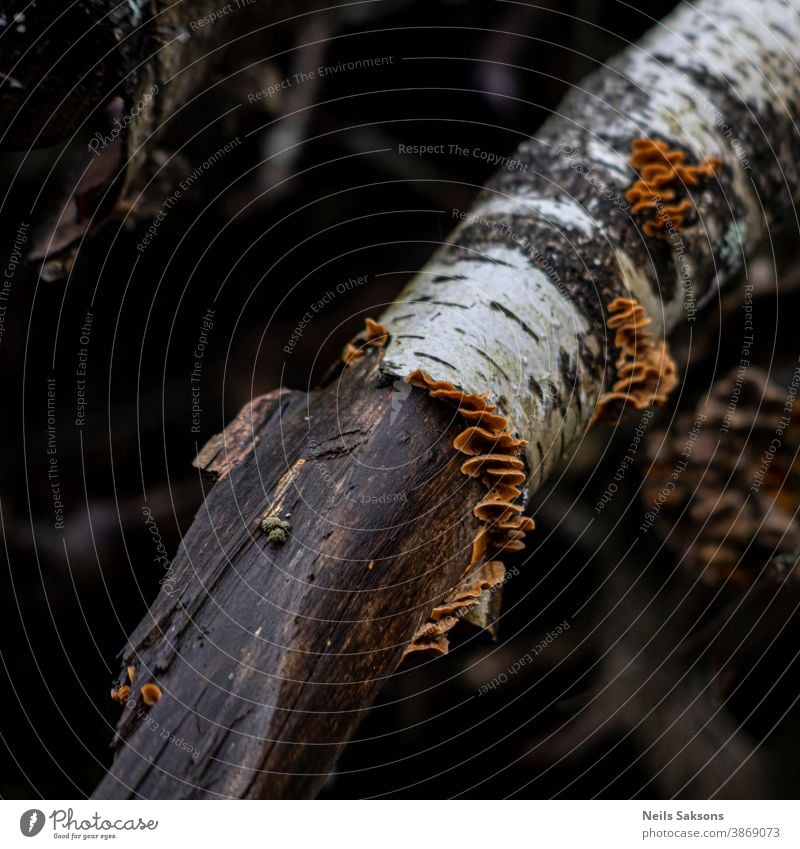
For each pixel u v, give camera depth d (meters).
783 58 1.12
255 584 0.90
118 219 1.05
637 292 1.02
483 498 0.93
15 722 1.13
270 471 0.93
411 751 1.16
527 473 0.96
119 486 1.19
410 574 0.91
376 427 0.93
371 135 1.25
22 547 1.15
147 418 1.21
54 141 0.99
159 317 1.22
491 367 0.95
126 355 1.21
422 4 1.22
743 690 1.09
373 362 0.95
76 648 1.16
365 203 1.26
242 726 0.88
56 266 1.02
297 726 0.88
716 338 1.20
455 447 0.92
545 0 1.25
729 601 1.11
